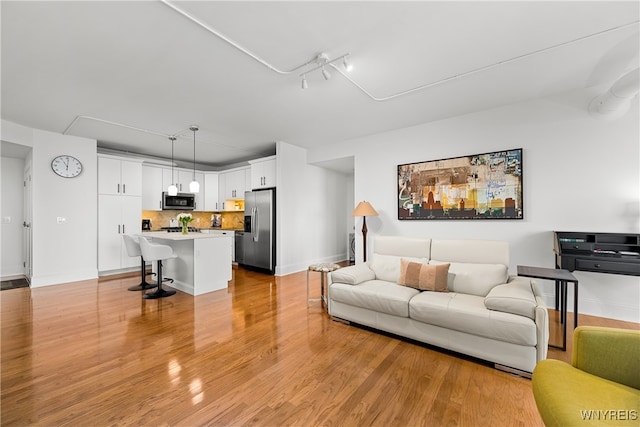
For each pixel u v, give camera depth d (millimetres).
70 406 1623
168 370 2006
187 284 4031
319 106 3438
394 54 2363
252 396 1730
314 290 4145
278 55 2361
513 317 1956
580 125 3029
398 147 4344
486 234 3568
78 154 4609
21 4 1747
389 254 3285
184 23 1964
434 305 2262
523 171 3328
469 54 2369
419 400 1696
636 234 2701
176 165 6625
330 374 1971
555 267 3094
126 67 2518
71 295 3818
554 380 1220
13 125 3926
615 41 2191
